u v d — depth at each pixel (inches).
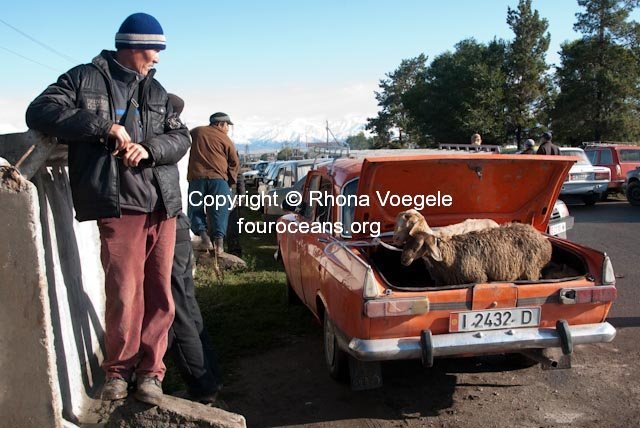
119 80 131.9
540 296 162.6
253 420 169.6
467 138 2092.8
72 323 152.5
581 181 681.0
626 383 187.0
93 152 125.8
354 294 157.6
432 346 154.3
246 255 401.7
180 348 159.5
